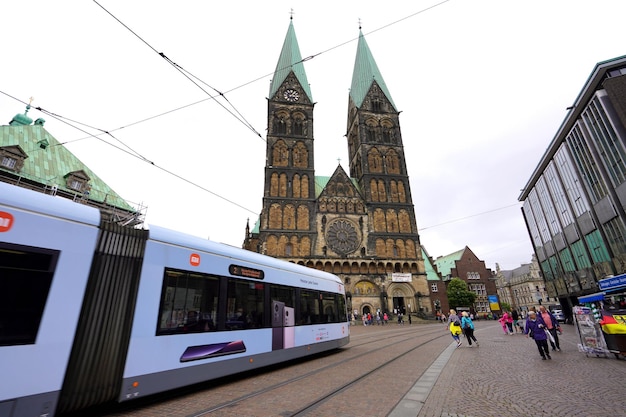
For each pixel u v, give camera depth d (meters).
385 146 63.53
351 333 31.23
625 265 27.45
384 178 60.69
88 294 6.45
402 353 15.85
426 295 53.06
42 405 5.45
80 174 34.38
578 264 36.28
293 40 70.06
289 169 56.91
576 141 32.25
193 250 8.98
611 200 27.88
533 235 50.78
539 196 45.62
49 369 5.63
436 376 10.22
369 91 68.31
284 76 64.81
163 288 7.91
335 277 17.69
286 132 60.47
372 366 12.25
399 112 67.38
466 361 13.12
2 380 5.07
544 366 11.55
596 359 12.66
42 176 31.89
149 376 7.25
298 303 13.41
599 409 6.54
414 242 56.44
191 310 8.55
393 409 6.88
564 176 36.47
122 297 7.03
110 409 7.08
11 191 5.83
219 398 8.00
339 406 7.16
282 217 53.75
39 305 5.70
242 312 10.26
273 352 11.28
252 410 6.96
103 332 6.56
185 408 7.18
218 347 9.09
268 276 11.88
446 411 6.68
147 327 7.39
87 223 6.75
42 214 6.08
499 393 8.00
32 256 5.78
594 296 17.55
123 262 7.23
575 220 35.25
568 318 41.41
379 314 49.09
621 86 24.16
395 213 58.28
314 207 55.38
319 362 13.38
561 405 6.90
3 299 5.32
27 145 33.22
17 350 5.30
